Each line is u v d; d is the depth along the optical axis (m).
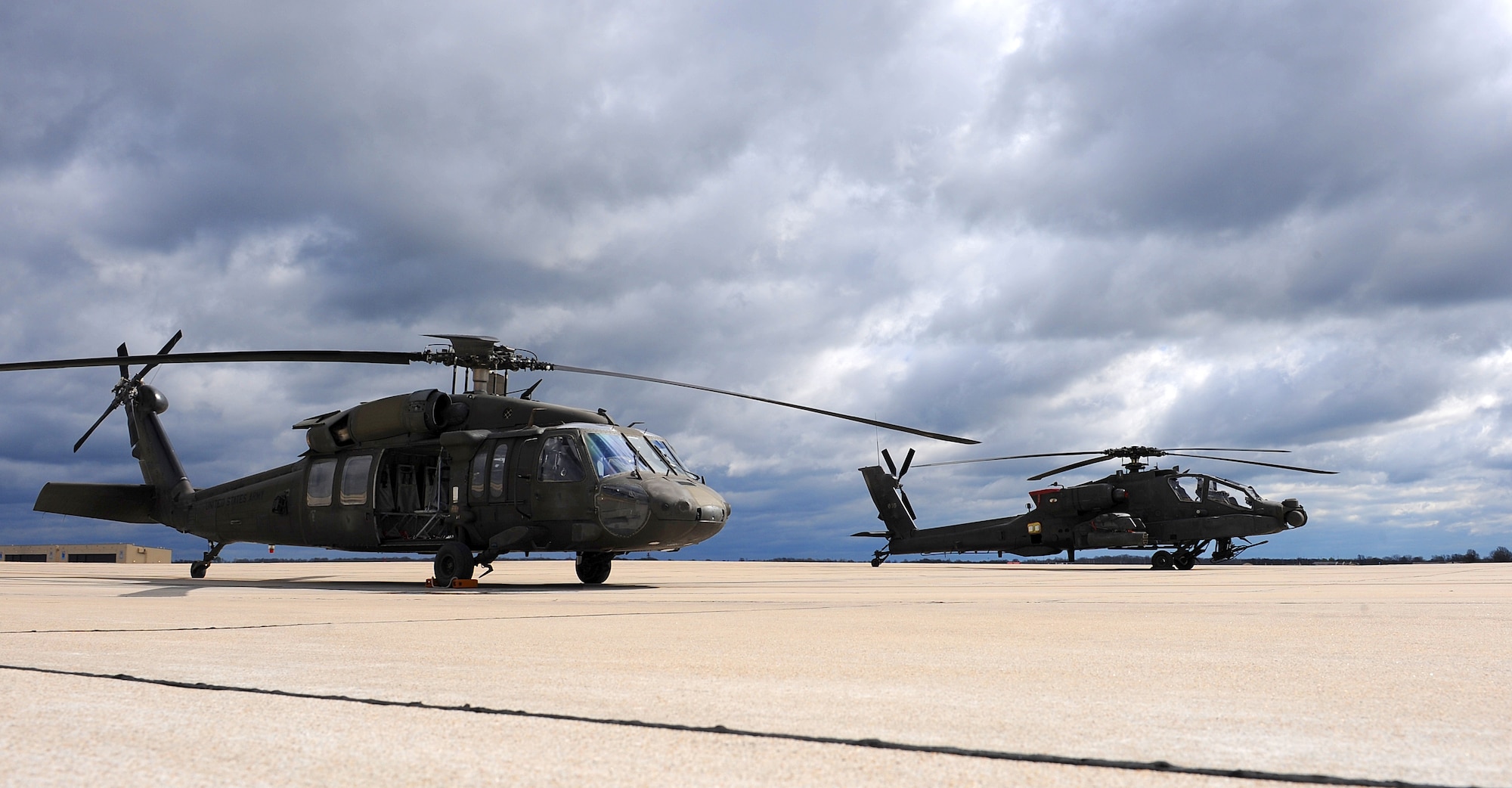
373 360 15.60
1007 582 16.77
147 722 2.60
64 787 1.91
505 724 2.59
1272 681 3.44
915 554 34.16
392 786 1.93
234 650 4.44
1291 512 26.72
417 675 3.56
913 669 3.83
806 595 10.77
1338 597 10.04
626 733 2.46
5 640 4.94
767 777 2.01
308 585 14.87
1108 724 2.59
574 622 6.34
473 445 14.55
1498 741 2.37
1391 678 3.51
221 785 1.93
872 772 2.05
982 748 2.29
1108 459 30.12
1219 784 1.96
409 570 31.58
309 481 16.47
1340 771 2.05
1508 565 36.72
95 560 67.31
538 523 13.95
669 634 5.40
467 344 15.51
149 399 20.67
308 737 2.41
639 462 14.23
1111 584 15.29
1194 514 27.69
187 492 19.94
